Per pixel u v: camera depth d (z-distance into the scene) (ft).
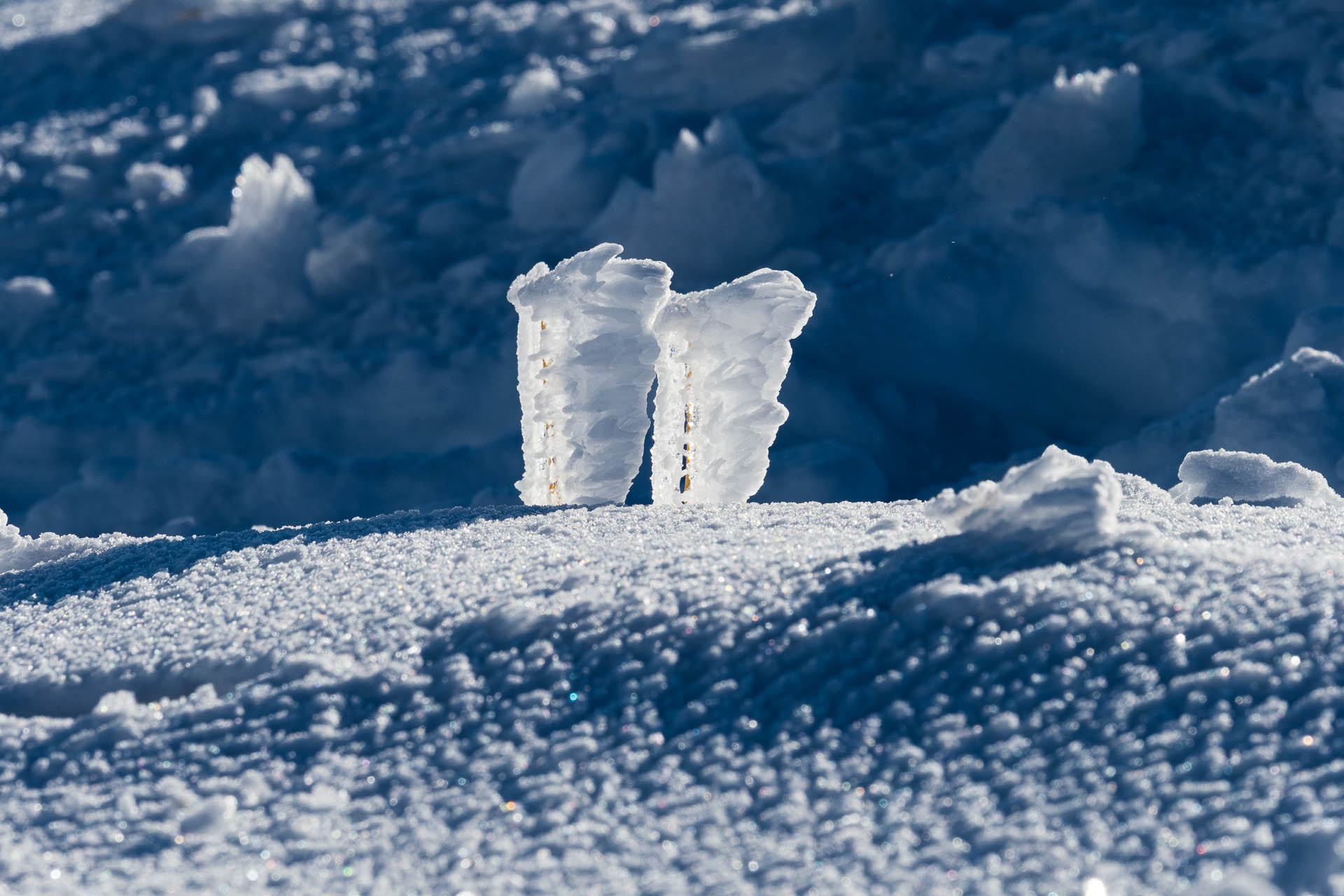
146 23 142.61
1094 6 103.76
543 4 136.05
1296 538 20.42
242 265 101.35
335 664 17.71
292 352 96.89
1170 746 13.43
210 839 14.25
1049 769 13.52
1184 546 17.80
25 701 19.40
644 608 17.62
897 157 96.68
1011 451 80.33
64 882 13.48
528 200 103.14
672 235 93.45
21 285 105.29
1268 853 11.55
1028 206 86.33
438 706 16.44
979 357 83.20
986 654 15.55
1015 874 11.95
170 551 26.86
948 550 18.49
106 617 22.47
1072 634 15.55
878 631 16.38
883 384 81.56
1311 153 84.12
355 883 13.21
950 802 13.29
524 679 16.67
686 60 110.93
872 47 107.14
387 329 96.89
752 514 24.66
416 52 130.72
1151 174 87.25
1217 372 76.07
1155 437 66.85
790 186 92.89
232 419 91.50
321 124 121.49
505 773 14.90
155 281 104.99
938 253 85.61
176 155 121.19
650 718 15.51
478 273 98.43
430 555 22.90
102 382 97.71
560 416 29.32
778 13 114.73
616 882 12.76
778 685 15.71
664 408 29.81
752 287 29.43
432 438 89.10
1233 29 94.99
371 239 100.89
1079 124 86.94
